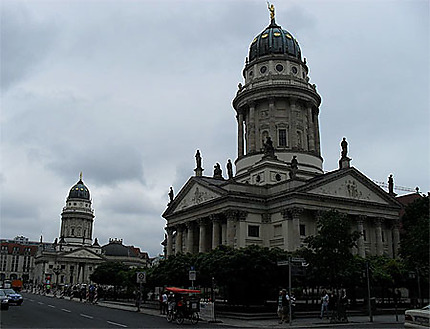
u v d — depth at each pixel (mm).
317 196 88188
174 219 109812
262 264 59969
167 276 74000
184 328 41531
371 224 96750
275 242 89250
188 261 74938
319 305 66625
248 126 115125
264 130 112062
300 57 121188
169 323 47656
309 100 113375
